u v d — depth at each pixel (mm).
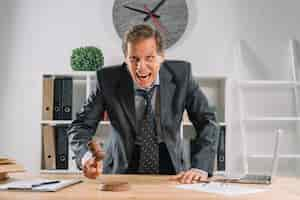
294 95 3320
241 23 3340
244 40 3334
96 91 2066
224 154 3045
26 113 3273
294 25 3328
